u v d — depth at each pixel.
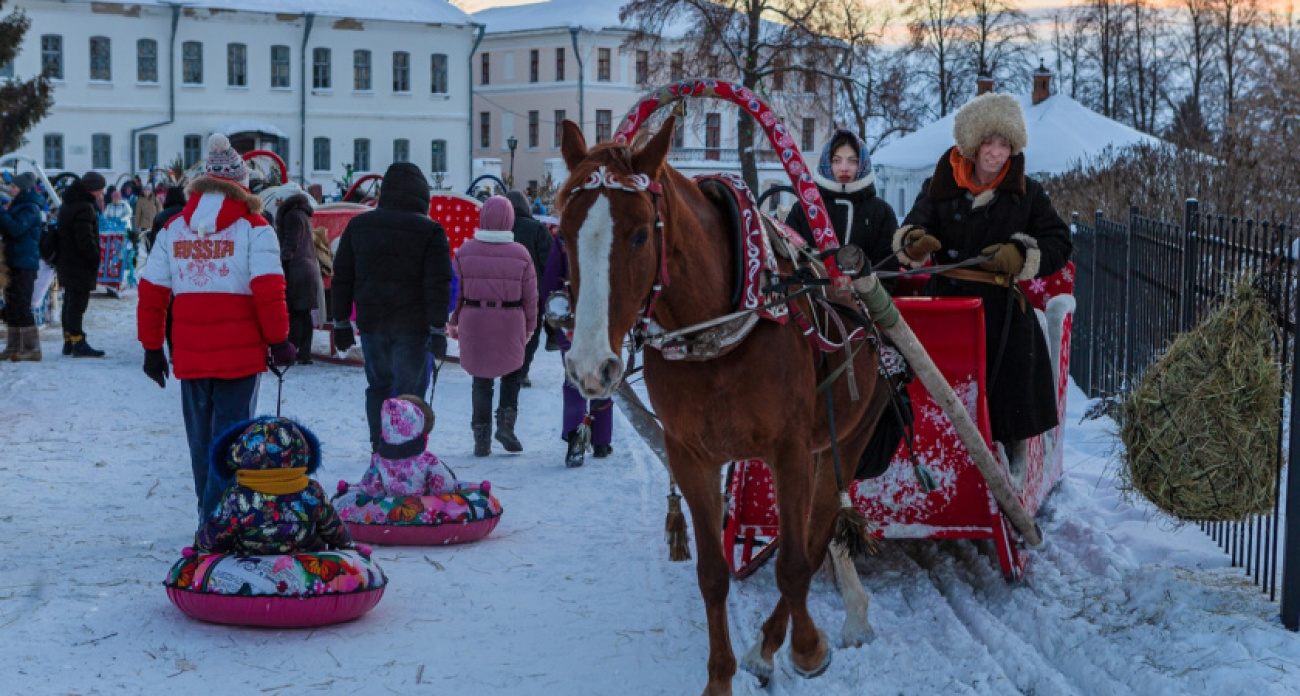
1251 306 5.49
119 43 57.41
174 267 6.36
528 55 71.44
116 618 5.30
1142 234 10.45
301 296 13.64
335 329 8.66
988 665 4.85
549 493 8.04
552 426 10.68
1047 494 7.17
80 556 6.25
